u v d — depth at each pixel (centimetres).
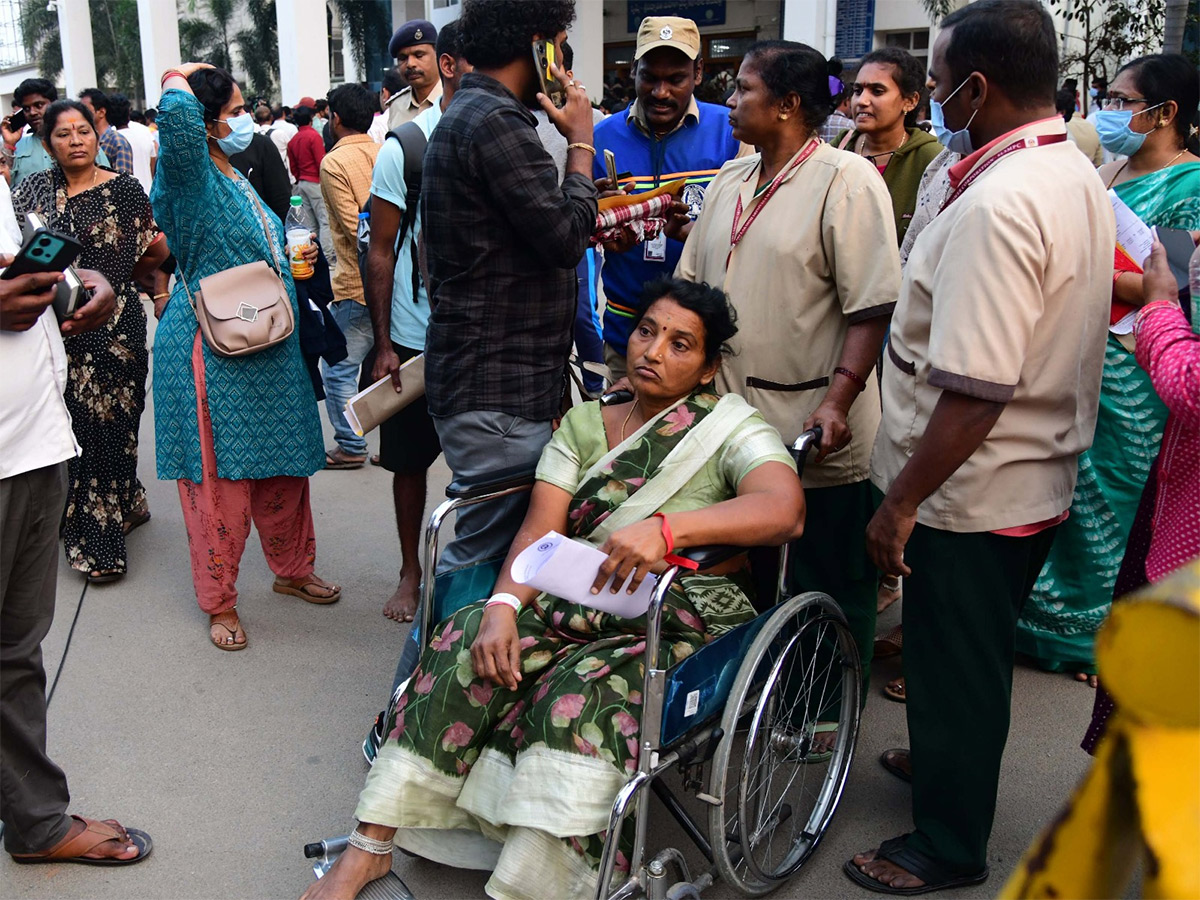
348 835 248
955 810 233
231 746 297
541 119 295
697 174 334
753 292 273
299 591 389
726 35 1630
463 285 254
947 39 217
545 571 200
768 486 230
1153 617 46
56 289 222
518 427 261
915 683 235
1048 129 214
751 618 244
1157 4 779
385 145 346
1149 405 309
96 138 387
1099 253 220
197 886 242
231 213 338
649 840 259
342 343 377
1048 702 321
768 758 245
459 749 231
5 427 215
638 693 217
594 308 407
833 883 244
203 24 3322
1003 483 222
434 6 1373
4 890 239
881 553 225
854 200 261
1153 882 45
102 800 272
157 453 348
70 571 415
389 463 365
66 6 2547
